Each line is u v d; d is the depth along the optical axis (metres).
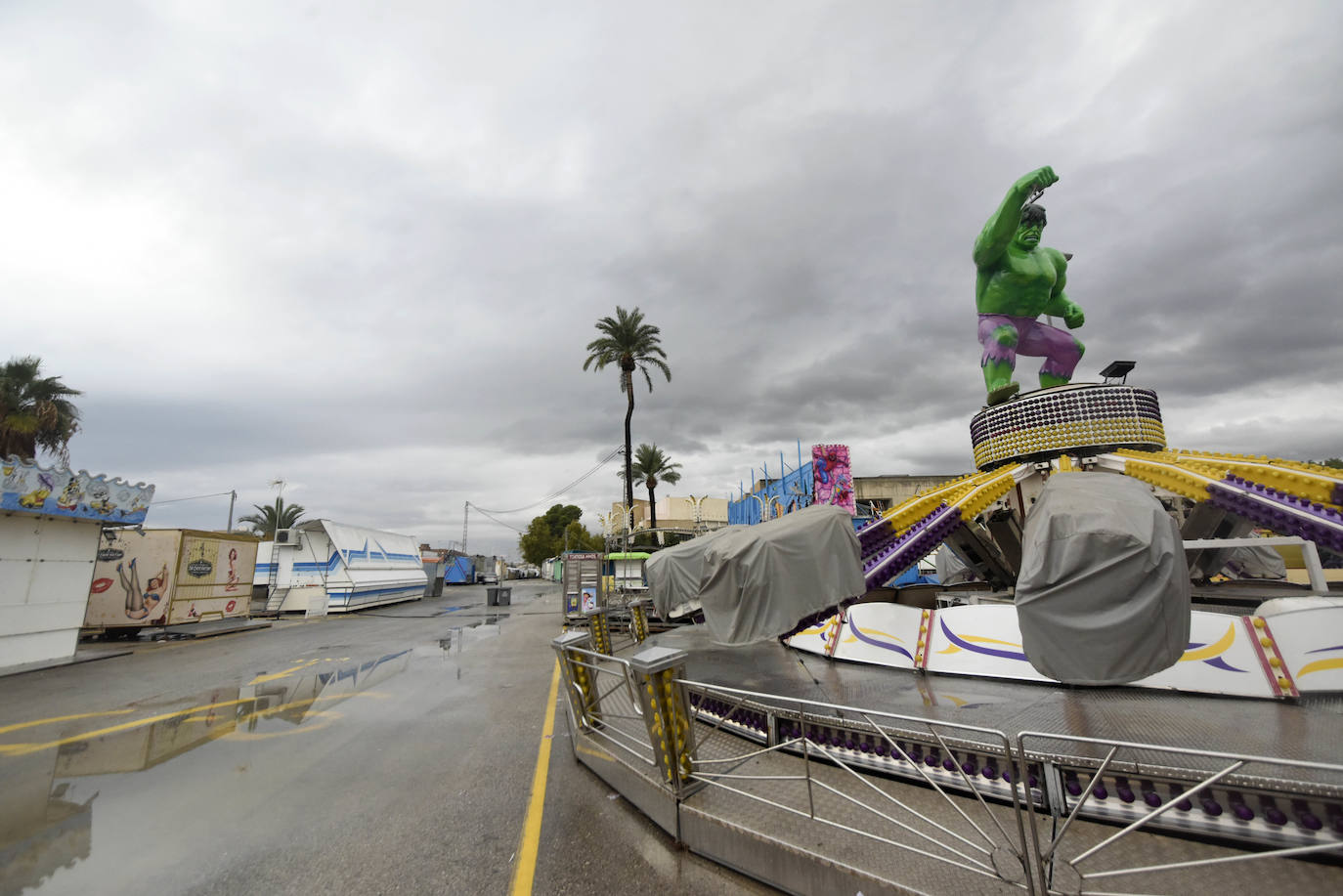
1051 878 2.63
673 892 3.27
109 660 12.85
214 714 7.68
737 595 4.86
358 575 26.83
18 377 22.02
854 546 5.14
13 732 6.90
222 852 3.85
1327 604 4.64
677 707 3.97
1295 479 5.19
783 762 4.75
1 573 11.25
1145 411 7.02
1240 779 2.98
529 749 6.05
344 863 3.69
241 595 20.73
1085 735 3.85
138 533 17.42
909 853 3.04
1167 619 3.28
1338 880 2.57
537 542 63.69
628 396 32.31
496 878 3.47
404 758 5.79
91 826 4.28
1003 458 7.57
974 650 6.02
